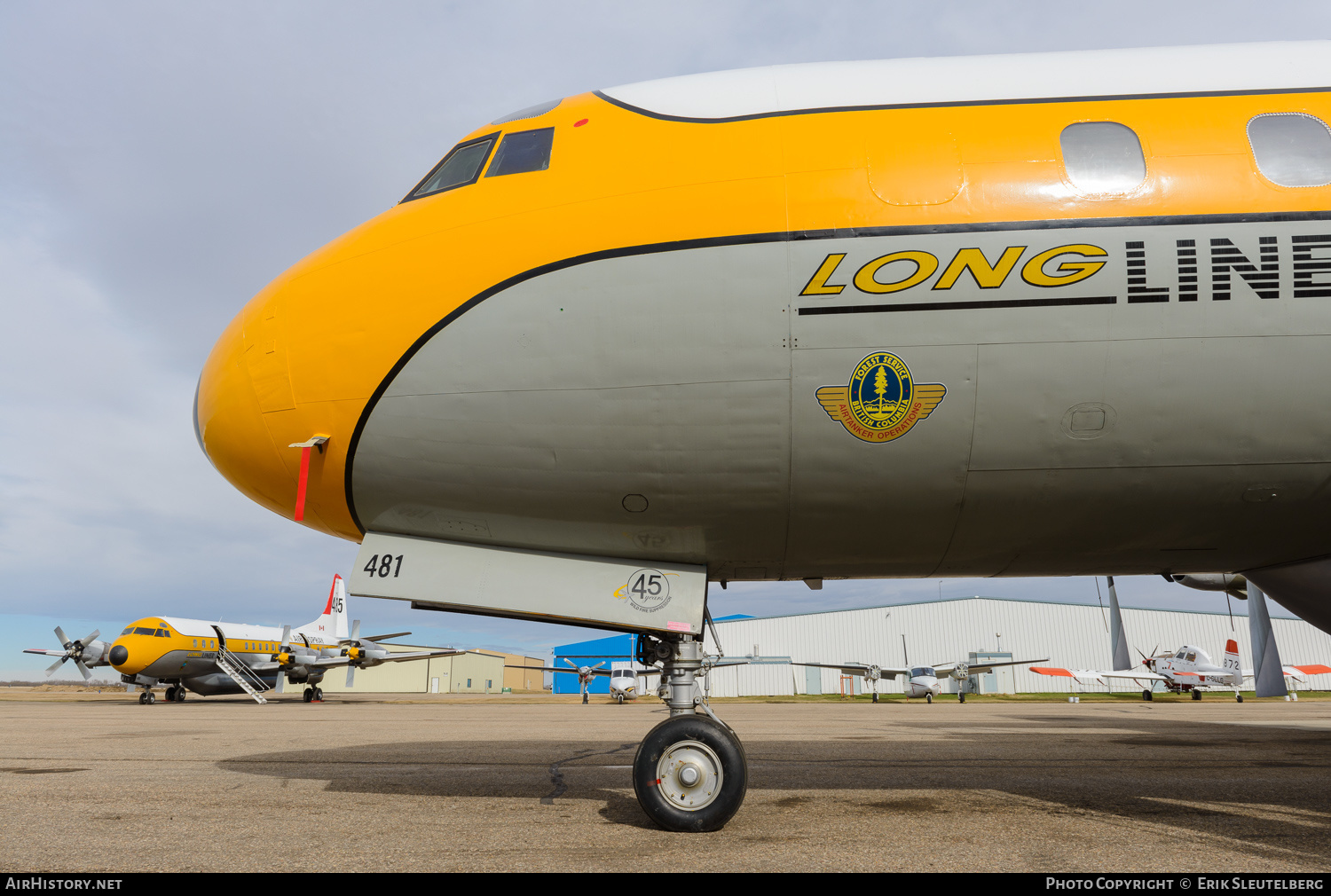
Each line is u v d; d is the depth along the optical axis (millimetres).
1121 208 3945
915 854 3613
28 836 4070
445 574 4832
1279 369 3885
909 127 4230
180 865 3451
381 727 13680
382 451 4566
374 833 4102
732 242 4094
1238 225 3898
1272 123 4090
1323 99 4148
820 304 4020
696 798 4129
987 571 5188
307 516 5172
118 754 8539
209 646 30266
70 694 60531
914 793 5500
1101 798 5234
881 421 4055
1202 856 3555
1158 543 4699
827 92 4453
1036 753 8641
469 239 4453
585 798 5219
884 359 4008
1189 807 4863
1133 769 6984
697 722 4246
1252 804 5008
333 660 33812
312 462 4711
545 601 4723
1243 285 3857
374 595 4820
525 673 126562
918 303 3965
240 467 5023
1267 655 14391
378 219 4895
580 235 4277
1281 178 3963
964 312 3951
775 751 8969
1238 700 34281
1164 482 4180
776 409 4102
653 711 24969
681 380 4129
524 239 4355
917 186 4062
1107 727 13734
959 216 4000
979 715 19641
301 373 4633
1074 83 4312
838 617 49438
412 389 4434
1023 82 4359
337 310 4605
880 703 36594
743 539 4648
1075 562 4965
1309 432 3984
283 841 3914
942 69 4500
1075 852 3652
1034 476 4184
